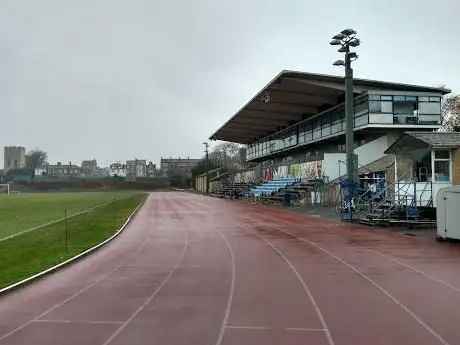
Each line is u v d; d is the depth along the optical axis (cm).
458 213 1958
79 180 15075
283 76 4831
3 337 776
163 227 2728
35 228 2575
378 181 3825
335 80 4884
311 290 1119
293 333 789
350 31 3416
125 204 5272
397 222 2639
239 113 6931
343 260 1567
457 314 904
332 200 4728
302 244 1984
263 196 6081
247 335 780
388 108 4631
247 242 2052
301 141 6700
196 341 751
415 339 755
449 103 7325
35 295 1079
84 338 769
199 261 1554
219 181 10800
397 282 1209
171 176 16750
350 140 3459
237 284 1191
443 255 1666
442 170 2938
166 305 982
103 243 1972
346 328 816
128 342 748
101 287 1163
